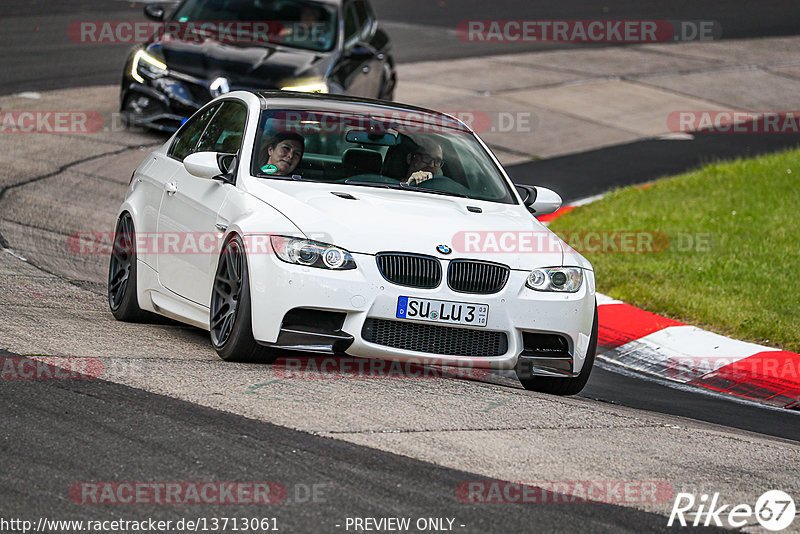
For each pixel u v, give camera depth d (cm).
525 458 1719
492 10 10019
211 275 2314
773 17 10594
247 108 2558
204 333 2620
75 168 4491
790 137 6419
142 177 2786
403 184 2466
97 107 5497
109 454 1568
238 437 1673
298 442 1675
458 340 2189
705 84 7694
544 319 2233
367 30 5494
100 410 1750
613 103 6919
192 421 1731
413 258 2167
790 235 4116
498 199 2531
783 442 2150
